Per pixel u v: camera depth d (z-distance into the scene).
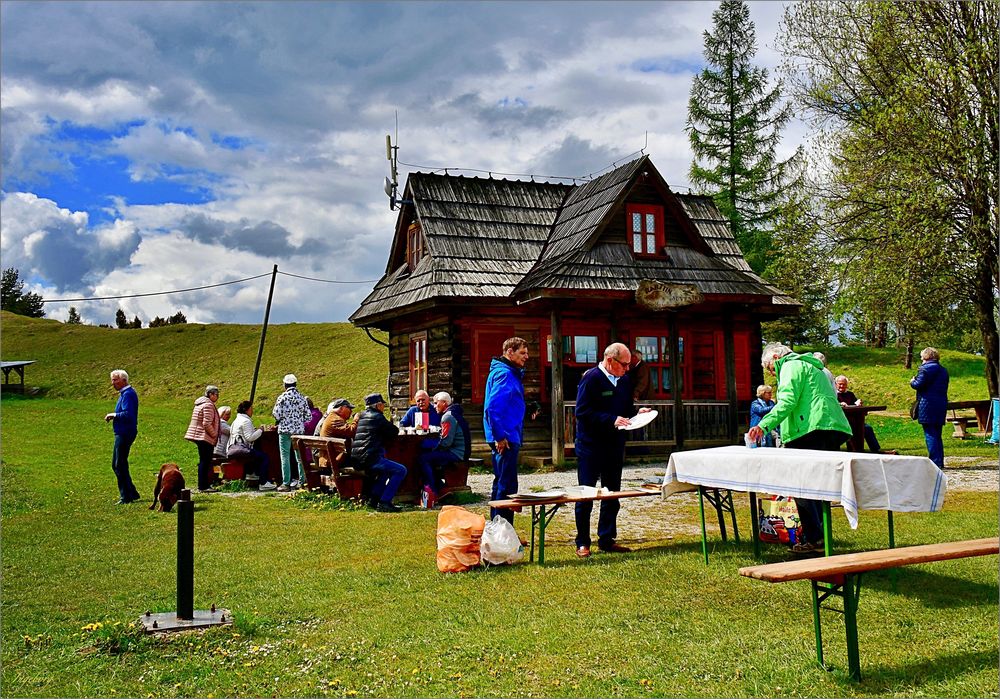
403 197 21.16
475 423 18.66
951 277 22.27
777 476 6.70
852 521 5.89
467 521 7.89
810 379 7.83
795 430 7.87
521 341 8.84
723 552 8.11
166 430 27.70
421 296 18.28
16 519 11.77
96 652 5.73
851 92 24.27
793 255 25.48
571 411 18.31
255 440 15.52
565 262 17.83
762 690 4.80
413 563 8.15
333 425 13.62
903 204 21.47
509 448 8.61
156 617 6.33
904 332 25.97
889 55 22.75
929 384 13.79
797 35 24.72
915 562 5.09
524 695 4.84
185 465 20.14
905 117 21.38
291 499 13.37
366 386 37.19
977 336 38.75
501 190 21.52
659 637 5.71
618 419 8.00
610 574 7.37
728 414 19.25
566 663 5.30
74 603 7.04
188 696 4.96
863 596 6.49
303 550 9.00
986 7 21.33
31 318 57.34
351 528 10.28
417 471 12.62
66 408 33.88
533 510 8.12
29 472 18.67
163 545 9.55
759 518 8.66
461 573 7.63
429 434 12.70
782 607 6.28
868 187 22.78
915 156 21.27
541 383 19.30
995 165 20.92
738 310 19.58
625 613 6.23
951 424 24.64
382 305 20.89
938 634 5.57
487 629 5.98
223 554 8.89
